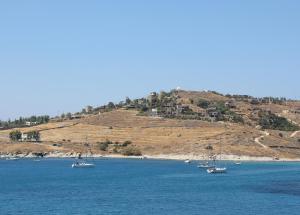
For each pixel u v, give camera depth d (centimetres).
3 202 14338
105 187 18938
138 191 17362
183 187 18838
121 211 12506
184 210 12656
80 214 12069
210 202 14150
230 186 19050
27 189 18300
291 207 13025
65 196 15825
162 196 15750
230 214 12012
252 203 13850
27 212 12412
